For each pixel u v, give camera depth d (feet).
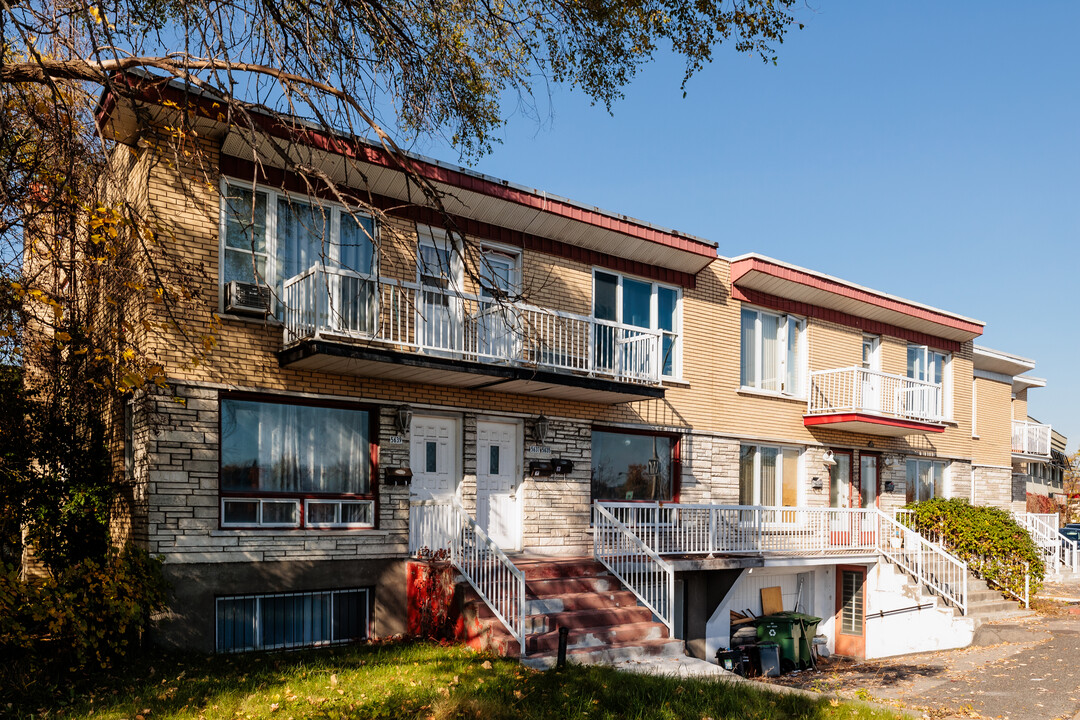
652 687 33.17
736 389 63.05
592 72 34.76
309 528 42.70
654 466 58.44
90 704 28.53
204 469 39.88
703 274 61.67
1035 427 108.06
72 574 34.71
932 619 59.93
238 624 40.55
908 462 80.02
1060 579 84.43
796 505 67.97
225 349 41.06
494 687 31.96
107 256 33.09
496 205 49.70
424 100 30.17
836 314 71.51
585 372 52.75
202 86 27.14
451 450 48.98
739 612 60.39
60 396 42.68
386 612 44.60
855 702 35.04
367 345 42.50
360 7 28.78
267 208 43.04
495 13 31.32
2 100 27.53
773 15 32.04
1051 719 36.01
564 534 52.31
